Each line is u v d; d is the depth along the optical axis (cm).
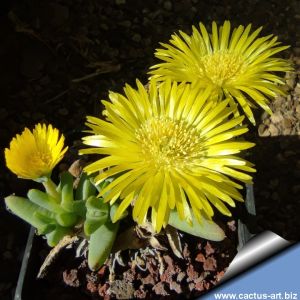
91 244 11
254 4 20
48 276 13
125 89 11
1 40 18
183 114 11
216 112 11
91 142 11
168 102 11
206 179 10
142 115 11
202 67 12
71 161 15
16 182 16
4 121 17
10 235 16
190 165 11
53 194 11
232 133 11
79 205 11
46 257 13
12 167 10
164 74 12
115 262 13
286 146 17
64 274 13
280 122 18
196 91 11
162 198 10
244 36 13
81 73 18
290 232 16
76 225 12
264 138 17
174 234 12
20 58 18
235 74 12
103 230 11
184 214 10
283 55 19
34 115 17
